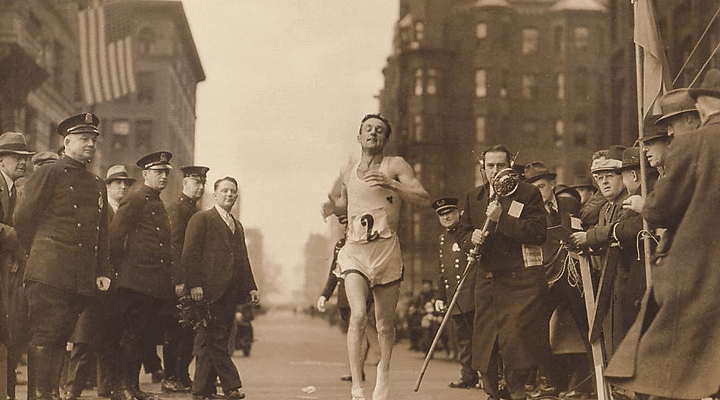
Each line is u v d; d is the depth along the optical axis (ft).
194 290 34.78
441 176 229.66
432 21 230.68
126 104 249.75
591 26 228.02
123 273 34.73
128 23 106.22
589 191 42.09
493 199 27.12
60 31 132.57
